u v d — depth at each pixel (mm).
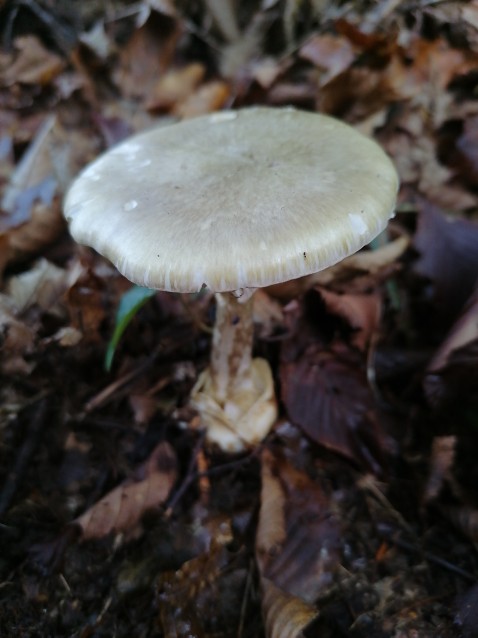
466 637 128
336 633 134
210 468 170
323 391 178
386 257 198
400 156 226
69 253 222
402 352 193
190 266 111
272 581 141
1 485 163
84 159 253
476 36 222
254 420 167
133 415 182
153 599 142
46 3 289
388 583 142
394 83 225
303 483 162
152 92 269
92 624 139
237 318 153
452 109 221
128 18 280
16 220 226
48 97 270
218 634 137
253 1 272
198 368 190
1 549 151
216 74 279
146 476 163
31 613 141
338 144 140
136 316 198
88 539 152
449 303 195
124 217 125
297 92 244
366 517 157
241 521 157
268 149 143
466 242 197
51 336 194
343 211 118
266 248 111
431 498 154
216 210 120
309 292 188
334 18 252
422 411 178
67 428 177
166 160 145
